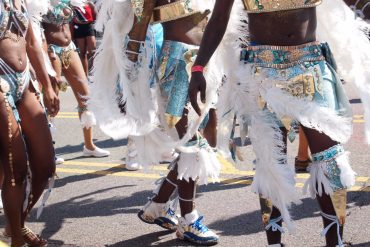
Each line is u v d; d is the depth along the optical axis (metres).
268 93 3.59
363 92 3.89
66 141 8.50
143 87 4.48
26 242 4.59
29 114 4.30
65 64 6.57
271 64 3.62
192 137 4.46
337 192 3.57
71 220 5.29
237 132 7.95
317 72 3.60
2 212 5.43
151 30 4.53
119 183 6.33
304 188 3.74
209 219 5.12
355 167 6.28
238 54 3.84
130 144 6.74
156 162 4.64
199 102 4.34
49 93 4.62
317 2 3.62
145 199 5.77
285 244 4.46
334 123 3.53
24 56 4.29
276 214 3.85
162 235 4.84
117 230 5.01
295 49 3.60
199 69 3.71
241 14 3.91
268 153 3.65
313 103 3.55
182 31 4.40
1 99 4.11
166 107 4.45
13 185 4.23
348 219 4.86
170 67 4.41
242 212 5.23
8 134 4.14
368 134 3.86
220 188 5.89
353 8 3.69
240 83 3.71
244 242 4.61
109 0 4.46
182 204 4.62
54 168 4.42
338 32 3.91
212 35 3.71
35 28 5.01
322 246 4.41
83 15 8.38
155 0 4.39
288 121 3.62
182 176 4.48
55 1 6.20
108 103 4.55
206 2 4.40
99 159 7.42
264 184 3.72
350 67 3.92
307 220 4.89
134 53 4.45
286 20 3.59
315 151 3.62
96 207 5.61
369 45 3.94
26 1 4.90
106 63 4.56
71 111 10.62
